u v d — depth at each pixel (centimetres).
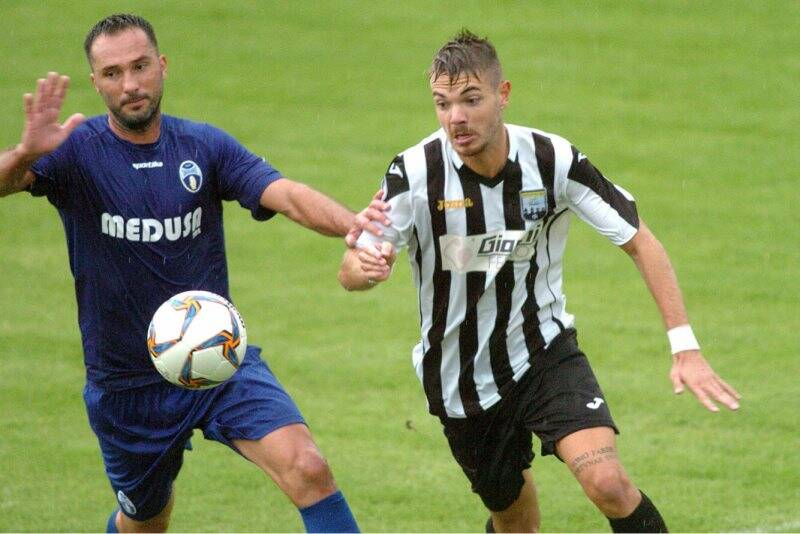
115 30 2042
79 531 2681
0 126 6078
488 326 2131
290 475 2044
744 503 2720
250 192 2144
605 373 3628
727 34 7406
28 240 4972
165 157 2123
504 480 2261
